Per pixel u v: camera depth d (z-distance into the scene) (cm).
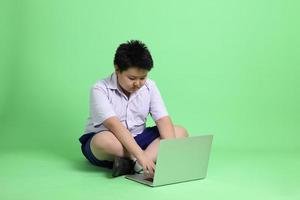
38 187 198
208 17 317
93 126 228
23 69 303
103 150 216
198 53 318
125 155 216
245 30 319
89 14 308
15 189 195
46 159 249
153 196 188
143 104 229
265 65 322
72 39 307
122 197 186
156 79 314
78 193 190
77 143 285
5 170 225
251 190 201
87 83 309
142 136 229
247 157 265
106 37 311
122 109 226
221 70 319
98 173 222
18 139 283
